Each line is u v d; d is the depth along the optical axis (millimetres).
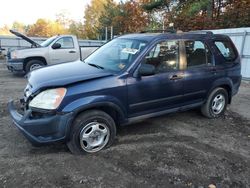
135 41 4828
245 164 4102
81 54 11688
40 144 3830
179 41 5016
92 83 3998
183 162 4051
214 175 3775
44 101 3766
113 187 3408
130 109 4445
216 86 5676
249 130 5477
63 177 3562
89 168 3789
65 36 11297
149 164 3951
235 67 6023
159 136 4914
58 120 3764
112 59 4738
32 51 10633
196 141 4793
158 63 4703
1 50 18531
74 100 3840
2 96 7371
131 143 4578
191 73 5137
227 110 6707
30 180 3480
